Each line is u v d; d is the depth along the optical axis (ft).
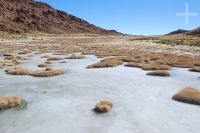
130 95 77.77
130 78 104.94
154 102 70.90
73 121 57.06
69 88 86.28
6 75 111.86
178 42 341.62
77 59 176.45
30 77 107.34
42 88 86.74
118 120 57.52
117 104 68.74
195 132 51.65
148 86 90.22
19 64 150.30
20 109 65.00
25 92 81.61
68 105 67.92
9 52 221.25
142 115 60.75
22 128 53.67
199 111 64.13
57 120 57.67
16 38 443.73
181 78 107.86
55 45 330.34
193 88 81.20
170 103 70.18
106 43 382.83
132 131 51.88
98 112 62.54
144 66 134.21
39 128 53.57
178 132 51.57
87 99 73.20
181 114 61.67
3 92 81.76
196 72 125.49
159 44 333.62
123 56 194.70
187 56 200.54
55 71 113.91
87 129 52.95
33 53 219.00
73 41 442.91
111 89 84.99
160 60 164.76
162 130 52.39
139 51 242.99
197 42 329.72
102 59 177.17
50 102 70.54
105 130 52.42
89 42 416.05
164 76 111.14
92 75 111.45
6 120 57.93
